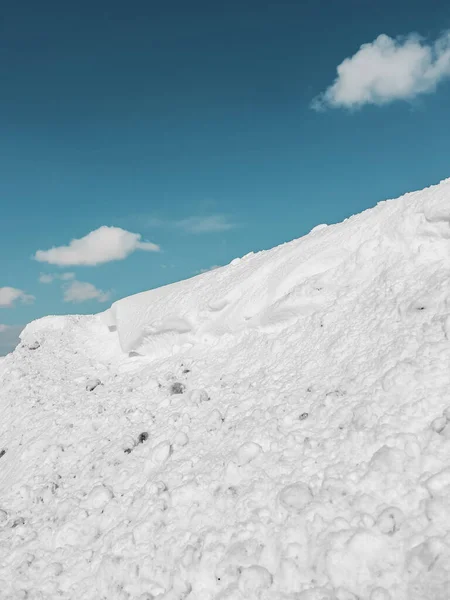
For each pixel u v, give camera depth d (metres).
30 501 7.92
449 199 7.07
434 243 7.39
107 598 5.20
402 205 8.80
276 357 8.35
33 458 9.49
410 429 4.89
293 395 6.64
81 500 7.04
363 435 5.09
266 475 5.36
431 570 3.66
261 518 4.87
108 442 8.58
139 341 13.37
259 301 10.16
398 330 6.43
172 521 5.56
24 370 15.35
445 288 6.41
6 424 12.55
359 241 9.23
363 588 3.85
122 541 5.64
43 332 18.73
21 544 6.67
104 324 17.52
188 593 4.68
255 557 4.56
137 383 10.88
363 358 6.49
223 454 6.21
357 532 4.12
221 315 11.14
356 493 4.57
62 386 13.19
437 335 5.83
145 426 8.34
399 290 7.15
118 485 6.97
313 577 4.14
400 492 4.37
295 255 10.71
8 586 6.02
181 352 11.77
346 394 5.99
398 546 3.98
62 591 5.60
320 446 5.39
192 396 8.18
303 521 4.56
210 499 5.56
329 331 7.74
